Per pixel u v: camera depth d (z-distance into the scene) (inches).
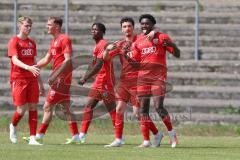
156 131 1625.2
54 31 1637.6
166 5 2699.3
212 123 2177.7
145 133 1609.3
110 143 1708.9
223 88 2300.7
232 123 2185.0
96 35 1656.0
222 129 2055.9
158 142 1627.7
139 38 1608.0
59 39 1631.4
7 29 2588.6
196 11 2482.8
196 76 2353.6
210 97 2290.8
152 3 2699.3
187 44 2541.8
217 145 1688.0
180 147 1615.4
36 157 1358.3
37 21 2630.4
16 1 2495.1
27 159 1328.7
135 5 2699.3
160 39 1590.8
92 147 1584.6
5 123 2084.2
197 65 2399.1
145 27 1603.1
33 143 1621.6
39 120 2130.9
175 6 2699.3
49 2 2699.3
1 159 1325.0
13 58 1589.6
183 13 2655.0
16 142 1649.9
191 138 1918.1
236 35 2581.2
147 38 1593.3
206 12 2672.2
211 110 2235.5
